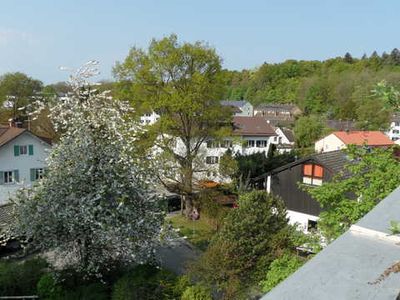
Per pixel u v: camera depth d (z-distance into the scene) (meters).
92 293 13.04
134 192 14.15
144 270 13.40
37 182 14.32
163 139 24.02
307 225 21.20
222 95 24.25
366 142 11.16
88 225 13.48
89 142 13.90
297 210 21.58
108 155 13.90
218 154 31.02
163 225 15.07
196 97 22.84
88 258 14.34
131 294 12.18
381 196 8.97
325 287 1.73
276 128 57.47
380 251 2.05
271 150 36.38
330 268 1.89
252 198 14.55
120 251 14.24
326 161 20.34
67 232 13.95
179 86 23.56
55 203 13.41
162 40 23.00
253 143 45.09
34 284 13.91
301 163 21.20
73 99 14.45
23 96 47.56
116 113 14.72
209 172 25.58
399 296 1.65
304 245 11.53
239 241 13.30
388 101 3.30
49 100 14.97
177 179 25.95
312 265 1.94
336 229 9.45
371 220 2.39
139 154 16.09
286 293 1.70
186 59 23.20
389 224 2.31
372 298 1.64
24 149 27.39
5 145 26.38
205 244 21.39
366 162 10.16
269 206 14.34
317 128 55.69
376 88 3.40
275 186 22.56
